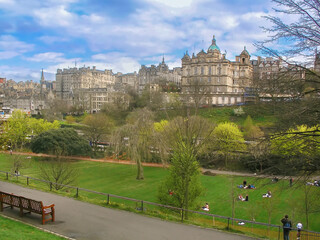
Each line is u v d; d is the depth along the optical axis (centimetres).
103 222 1905
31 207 1886
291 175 1549
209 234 1770
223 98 12775
